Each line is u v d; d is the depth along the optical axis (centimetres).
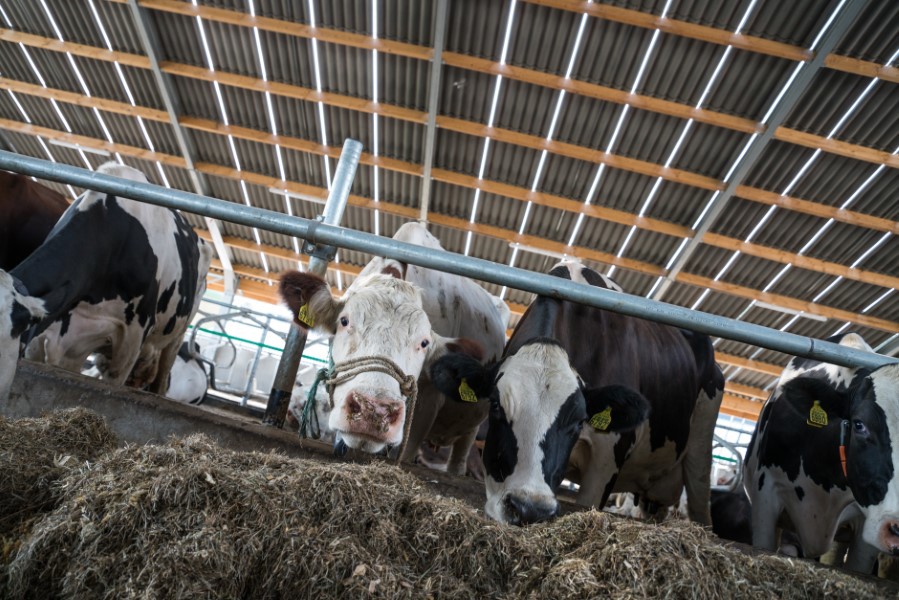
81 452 246
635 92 1131
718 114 1116
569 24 1075
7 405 350
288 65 1239
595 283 454
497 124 1230
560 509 361
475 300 587
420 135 1288
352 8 1138
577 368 414
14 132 1501
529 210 1353
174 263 566
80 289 442
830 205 1206
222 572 179
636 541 203
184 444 229
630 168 1213
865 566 470
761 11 1002
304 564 185
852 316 1370
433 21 1111
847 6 955
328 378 371
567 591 192
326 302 381
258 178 1429
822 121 1101
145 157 1441
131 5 1174
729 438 1864
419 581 191
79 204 459
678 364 510
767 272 1348
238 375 1680
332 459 348
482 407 536
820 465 471
